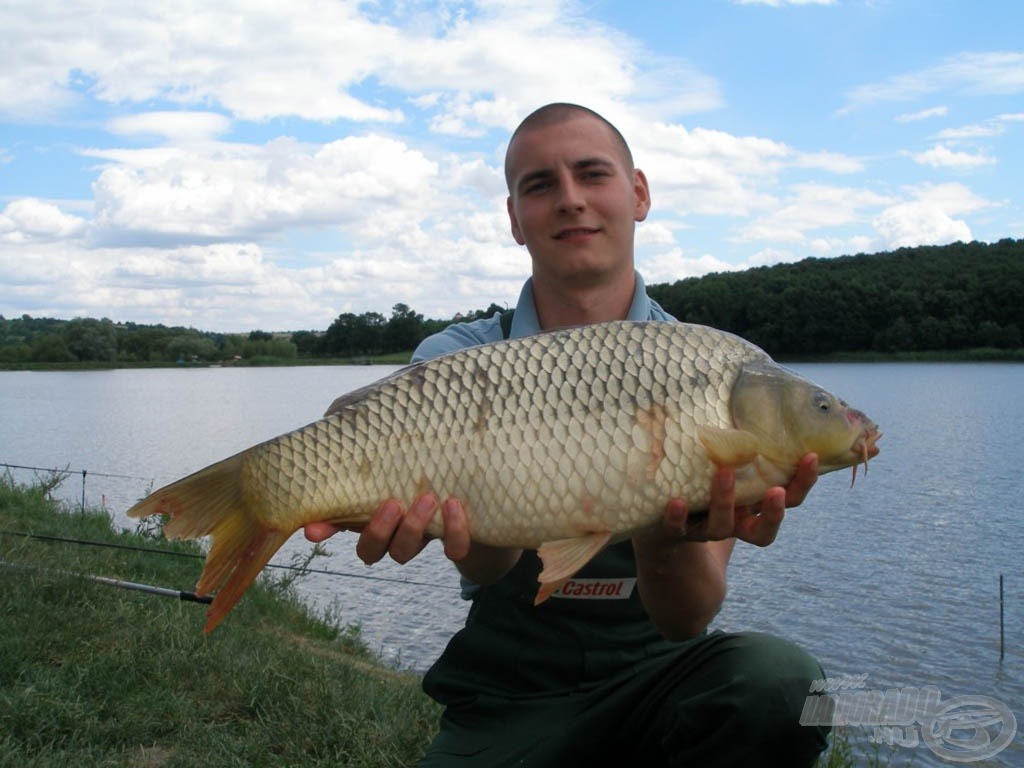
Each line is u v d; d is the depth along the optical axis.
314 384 25.78
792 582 4.03
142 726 1.49
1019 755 2.09
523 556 1.09
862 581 4.05
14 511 3.54
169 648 1.83
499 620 1.10
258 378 29.95
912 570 4.26
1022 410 12.27
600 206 1.14
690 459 0.88
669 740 0.97
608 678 1.07
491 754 1.04
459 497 0.90
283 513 0.92
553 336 0.92
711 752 0.93
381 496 0.91
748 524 0.91
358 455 0.91
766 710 0.90
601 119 1.17
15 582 2.05
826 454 0.90
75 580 2.14
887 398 14.27
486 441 0.89
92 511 3.98
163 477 7.30
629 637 1.08
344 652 2.58
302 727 1.54
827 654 3.11
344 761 1.46
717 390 0.90
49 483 4.34
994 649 3.14
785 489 0.91
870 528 5.26
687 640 1.05
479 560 1.01
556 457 0.89
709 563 0.99
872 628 3.38
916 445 9.20
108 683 1.61
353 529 0.95
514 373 0.90
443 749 1.06
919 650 3.15
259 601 2.75
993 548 4.71
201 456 9.18
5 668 1.60
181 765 1.36
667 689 1.01
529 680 1.08
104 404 17.61
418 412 0.91
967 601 3.73
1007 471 7.42
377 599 3.53
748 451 0.88
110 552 2.91
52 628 1.85
